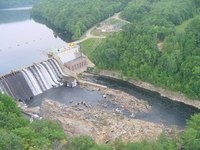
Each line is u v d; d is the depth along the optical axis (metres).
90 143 162.50
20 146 144.62
